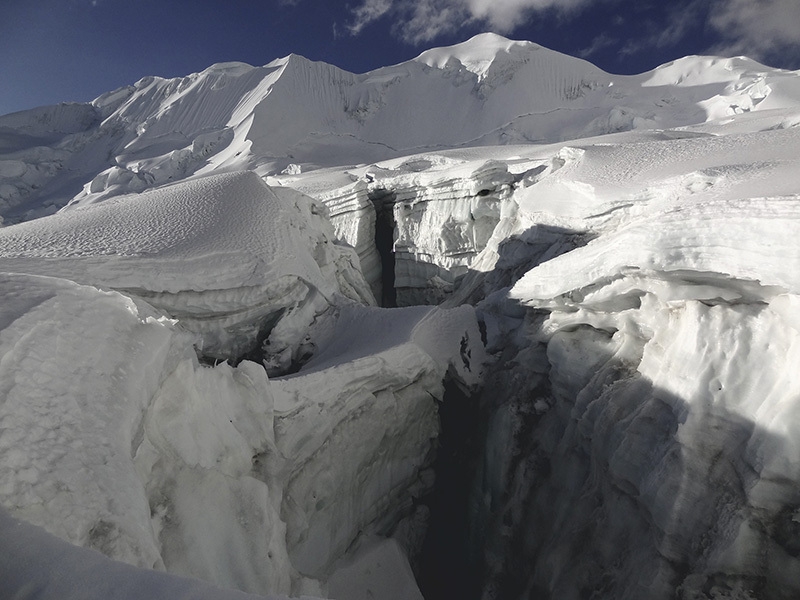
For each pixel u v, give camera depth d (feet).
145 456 15.94
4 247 36.78
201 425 18.95
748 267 19.89
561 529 26.00
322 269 57.93
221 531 18.01
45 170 302.45
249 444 21.80
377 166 155.12
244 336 40.60
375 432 31.89
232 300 37.88
